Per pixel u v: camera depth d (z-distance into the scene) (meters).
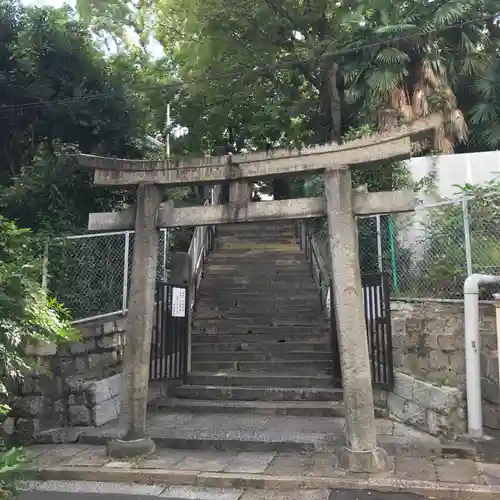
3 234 5.94
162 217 6.42
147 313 6.29
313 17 13.58
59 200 9.09
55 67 10.30
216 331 9.95
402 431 6.51
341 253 5.66
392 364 7.15
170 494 5.13
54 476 5.60
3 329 4.94
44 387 6.91
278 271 11.84
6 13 10.38
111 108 10.51
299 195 14.37
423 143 8.99
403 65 10.48
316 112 14.98
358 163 5.74
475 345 5.83
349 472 5.34
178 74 16.28
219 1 13.26
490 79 10.90
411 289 7.75
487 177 8.91
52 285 7.34
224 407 7.62
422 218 7.73
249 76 13.84
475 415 5.79
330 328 8.72
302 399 7.84
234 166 6.15
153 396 8.12
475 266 6.50
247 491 5.16
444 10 10.15
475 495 4.80
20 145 10.88
